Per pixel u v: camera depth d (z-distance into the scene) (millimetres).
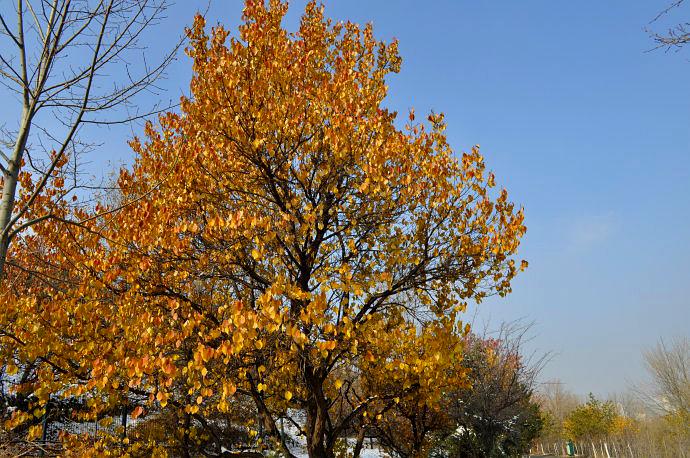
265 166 7633
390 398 8742
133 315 7176
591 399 33469
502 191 7980
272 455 9117
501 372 12836
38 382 7734
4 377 10023
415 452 11297
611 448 29016
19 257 8453
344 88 7762
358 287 6555
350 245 7609
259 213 8016
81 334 7508
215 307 8766
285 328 6039
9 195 5211
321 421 7957
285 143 7816
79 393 6973
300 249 8289
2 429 7652
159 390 6863
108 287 7473
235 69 7430
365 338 7102
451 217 8273
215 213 7531
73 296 7574
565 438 33281
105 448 8367
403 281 7871
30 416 7516
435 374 7605
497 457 11852
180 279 7828
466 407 12188
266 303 5957
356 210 8172
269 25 8281
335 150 7223
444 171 7793
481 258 7809
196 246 7977
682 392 25219
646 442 25891
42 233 7805
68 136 5418
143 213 7531
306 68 8250
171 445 9461
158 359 6254
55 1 5594
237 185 7961
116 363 6902
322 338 7004
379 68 9609
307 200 8156
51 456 7555
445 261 8156
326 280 6691
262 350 7453
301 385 9219
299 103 7715
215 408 9961
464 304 8117
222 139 7652
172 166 6605
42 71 5492
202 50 8055
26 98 5566
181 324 7398
